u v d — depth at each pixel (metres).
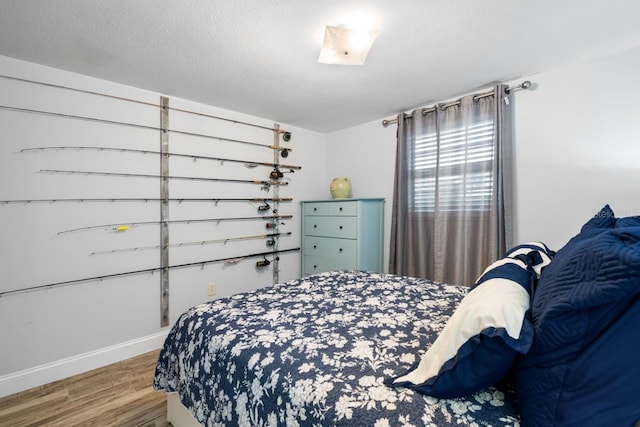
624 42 1.77
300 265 3.55
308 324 1.25
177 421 1.45
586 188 2.01
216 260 2.84
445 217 2.61
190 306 2.66
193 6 1.42
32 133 1.93
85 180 2.13
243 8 1.43
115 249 2.26
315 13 1.47
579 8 1.45
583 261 0.64
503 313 0.69
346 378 0.86
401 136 2.92
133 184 2.35
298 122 3.36
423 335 1.14
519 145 2.28
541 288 0.75
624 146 1.88
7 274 1.86
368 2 1.40
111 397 1.79
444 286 1.87
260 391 0.92
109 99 2.23
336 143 3.72
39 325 1.96
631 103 1.85
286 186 3.43
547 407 0.59
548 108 2.15
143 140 2.39
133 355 2.33
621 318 0.55
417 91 2.48
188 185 2.65
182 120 2.61
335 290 1.78
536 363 0.63
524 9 1.46
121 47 1.78
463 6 1.43
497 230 2.29
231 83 2.30
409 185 2.90
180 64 1.99
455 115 2.55
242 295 1.68
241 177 3.02
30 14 1.46
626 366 0.53
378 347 1.04
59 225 2.03
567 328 0.58
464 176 2.49
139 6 1.41
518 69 2.11
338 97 2.60
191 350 1.26
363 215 2.92
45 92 1.98
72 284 2.08
